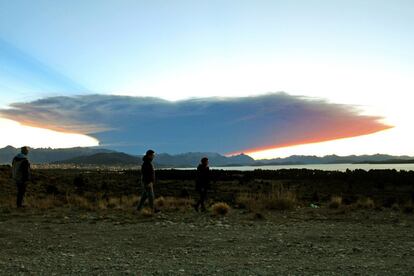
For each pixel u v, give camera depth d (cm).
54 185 3641
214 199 2664
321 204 2303
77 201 2291
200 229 1315
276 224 1446
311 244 1038
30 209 1934
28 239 1136
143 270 768
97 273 746
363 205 2100
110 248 1002
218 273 741
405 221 1547
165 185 4247
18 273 748
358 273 738
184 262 838
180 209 1938
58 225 1422
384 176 5553
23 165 1967
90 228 1346
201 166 1873
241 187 3941
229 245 1034
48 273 747
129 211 1834
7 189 2984
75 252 953
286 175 6556
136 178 5634
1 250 980
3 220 1562
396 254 915
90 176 5809
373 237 1157
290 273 739
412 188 3844
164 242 1082
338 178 5716
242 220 1560
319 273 738
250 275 725
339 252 938
